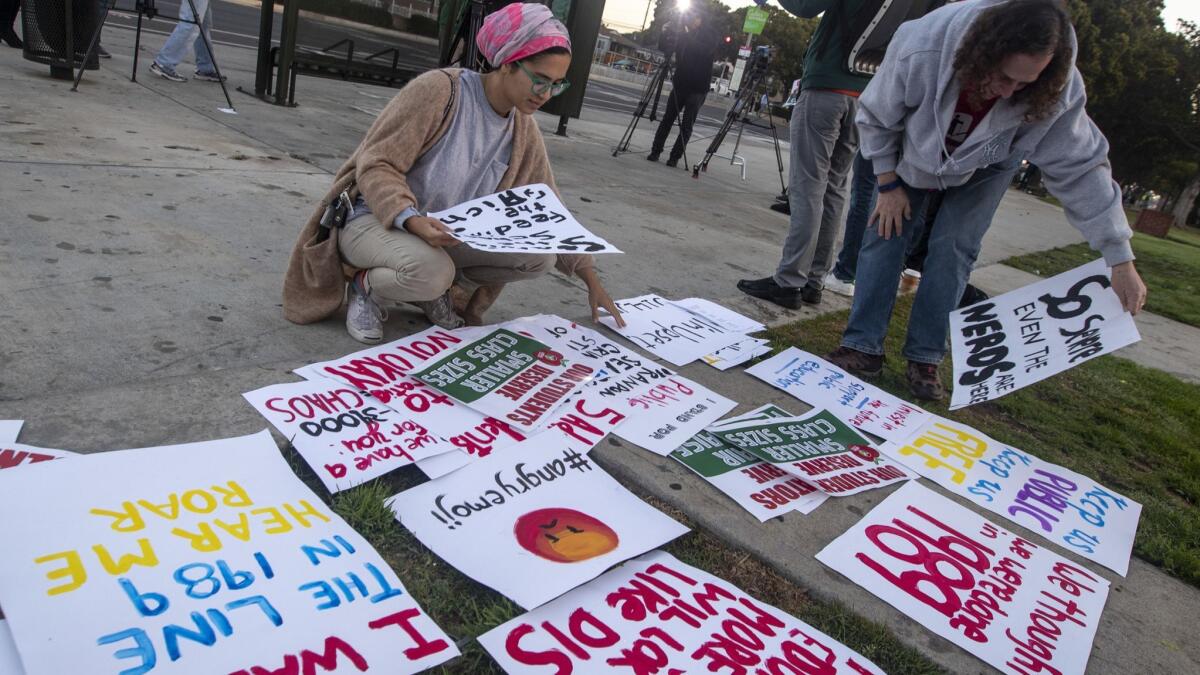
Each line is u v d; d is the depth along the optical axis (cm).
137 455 149
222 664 114
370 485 165
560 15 721
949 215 267
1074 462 256
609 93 1866
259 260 274
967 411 283
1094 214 242
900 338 356
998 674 149
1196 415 339
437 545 150
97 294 222
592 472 184
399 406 192
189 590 124
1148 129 2875
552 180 246
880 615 159
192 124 456
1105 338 239
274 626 122
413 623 130
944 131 240
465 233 205
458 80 213
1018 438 265
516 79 210
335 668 118
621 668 131
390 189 203
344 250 219
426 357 220
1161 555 202
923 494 208
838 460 217
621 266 368
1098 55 2617
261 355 208
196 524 138
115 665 109
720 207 606
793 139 344
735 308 342
